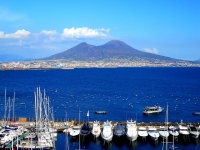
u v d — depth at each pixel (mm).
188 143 105125
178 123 123562
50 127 112688
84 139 105562
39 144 94625
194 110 175125
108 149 99000
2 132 103875
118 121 132000
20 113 161625
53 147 95125
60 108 177625
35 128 111812
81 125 119562
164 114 162625
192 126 114188
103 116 156500
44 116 136000
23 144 94312
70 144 102688
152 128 111500
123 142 105688
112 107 183500
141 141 105938
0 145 94812
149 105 190875
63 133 113562
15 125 116062
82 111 169750
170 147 100625
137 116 157000
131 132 105062
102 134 104562
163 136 105250
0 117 149875
